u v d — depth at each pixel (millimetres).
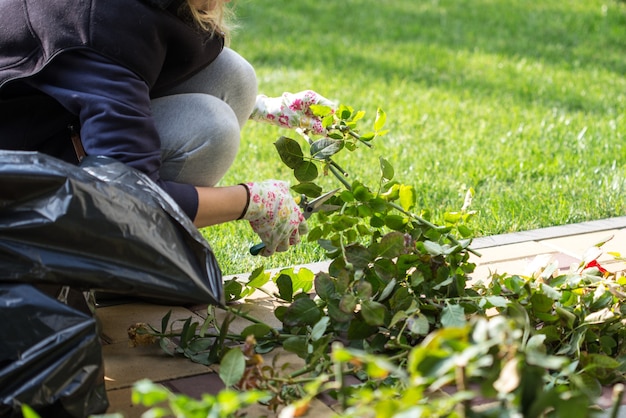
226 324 2031
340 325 2123
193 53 2168
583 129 4734
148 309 2432
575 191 3617
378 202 2318
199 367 2086
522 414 1342
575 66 6879
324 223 2314
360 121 5016
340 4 9562
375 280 2217
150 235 1692
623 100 5695
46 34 1978
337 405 1878
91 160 1834
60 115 2094
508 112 5332
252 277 2303
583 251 2920
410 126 4914
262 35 7875
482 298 2078
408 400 1289
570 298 2170
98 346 1662
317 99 2582
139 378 2016
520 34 8195
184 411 1295
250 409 1852
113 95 1927
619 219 3246
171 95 2387
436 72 6559
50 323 1624
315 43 7578
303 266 2799
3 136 2102
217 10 2180
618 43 7930
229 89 2496
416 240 2305
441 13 9164
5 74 2008
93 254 1649
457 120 5078
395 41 7773
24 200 1631
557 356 2027
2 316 1612
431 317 2145
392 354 2072
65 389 1612
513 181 3881
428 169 3986
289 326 2146
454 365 1282
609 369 1960
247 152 4359
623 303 2115
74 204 1636
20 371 1589
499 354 1366
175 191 2047
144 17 1997
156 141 1975
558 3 9680
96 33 1952
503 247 2951
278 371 2002
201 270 1746
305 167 2361
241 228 3146
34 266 1617
